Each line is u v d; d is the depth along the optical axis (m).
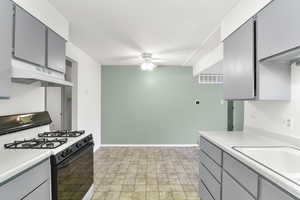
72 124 3.64
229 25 2.19
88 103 4.28
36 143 1.77
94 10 2.15
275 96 1.73
